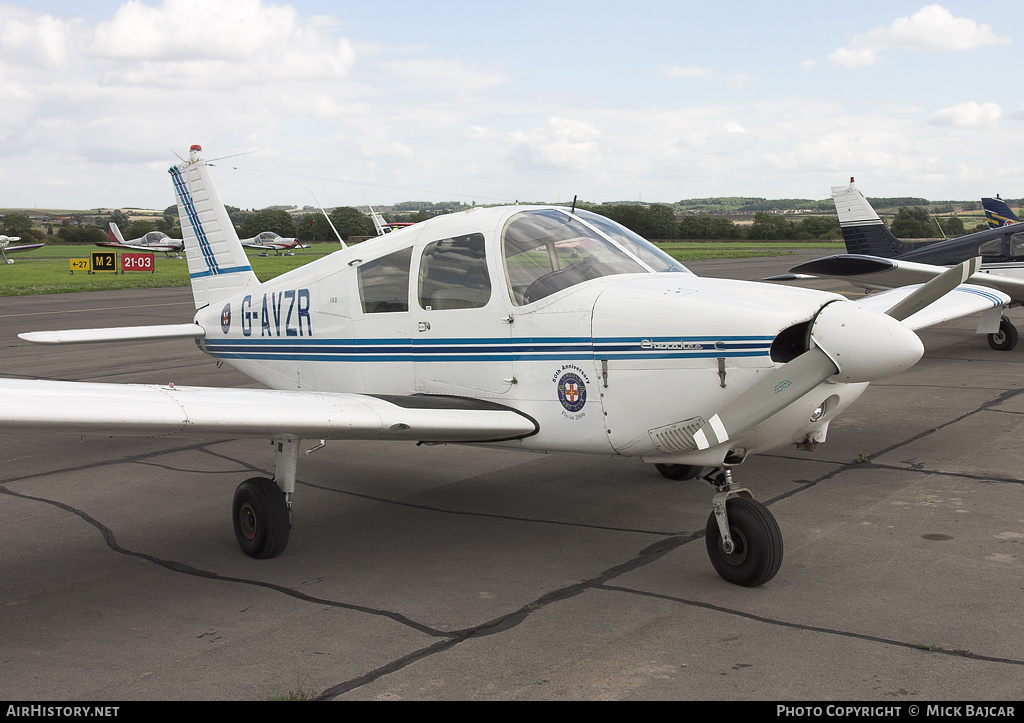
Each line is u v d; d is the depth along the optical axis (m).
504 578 3.87
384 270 5.00
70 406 3.34
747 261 39.47
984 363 10.05
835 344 3.43
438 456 6.36
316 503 5.21
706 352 3.70
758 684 2.81
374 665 3.03
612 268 4.32
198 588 3.85
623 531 4.50
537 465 6.00
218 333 6.44
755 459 5.91
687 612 3.42
